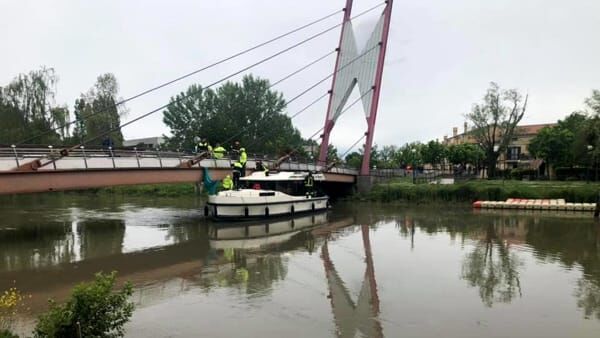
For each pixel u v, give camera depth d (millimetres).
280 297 14203
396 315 12562
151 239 25828
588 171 55219
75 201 53938
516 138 82812
